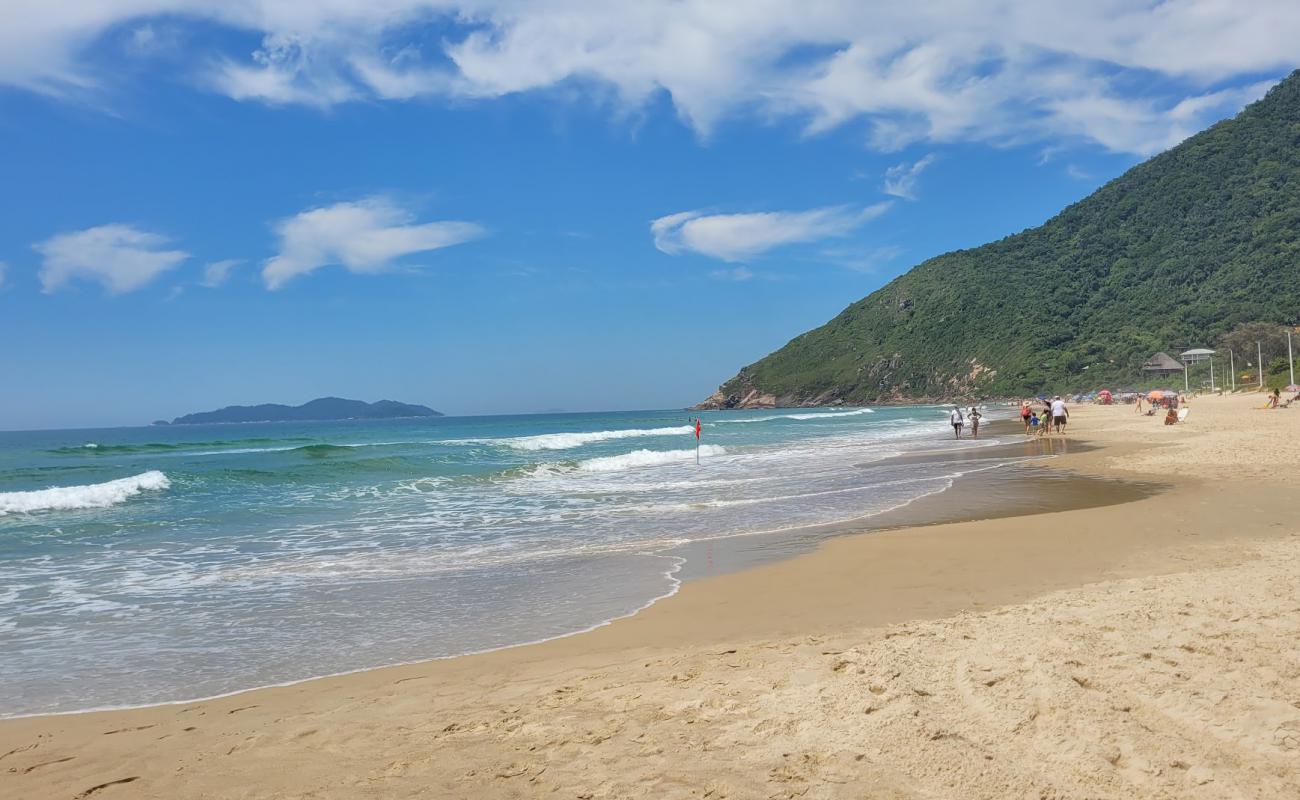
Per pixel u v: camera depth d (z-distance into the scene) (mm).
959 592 7238
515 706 4641
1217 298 122875
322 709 4848
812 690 4387
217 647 6414
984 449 27016
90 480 23891
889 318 181750
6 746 4398
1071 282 156000
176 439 73188
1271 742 3406
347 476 22375
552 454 30750
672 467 23438
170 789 3748
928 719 3859
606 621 6887
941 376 150125
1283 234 125000
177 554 10750
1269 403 48125
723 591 7824
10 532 12766
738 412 152500
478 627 6855
